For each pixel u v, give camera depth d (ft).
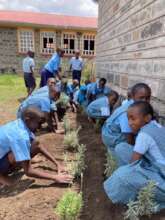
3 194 9.46
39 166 11.57
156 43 12.81
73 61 35.94
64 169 10.85
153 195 7.38
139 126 8.29
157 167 7.70
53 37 66.90
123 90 19.61
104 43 28.02
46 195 9.22
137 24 15.96
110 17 24.56
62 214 7.54
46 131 17.19
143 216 7.61
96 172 10.84
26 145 9.32
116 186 7.71
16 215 8.14
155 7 12.93
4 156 9.78
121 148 9.13
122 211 8.00
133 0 16.79
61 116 21.90
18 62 66.49
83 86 24.29
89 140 15.16
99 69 31.71
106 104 17.03
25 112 9.66
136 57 16.20
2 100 30.01
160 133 7.85
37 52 66.80
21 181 10.37
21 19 67.82
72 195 8.09
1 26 63.72
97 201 8.73
